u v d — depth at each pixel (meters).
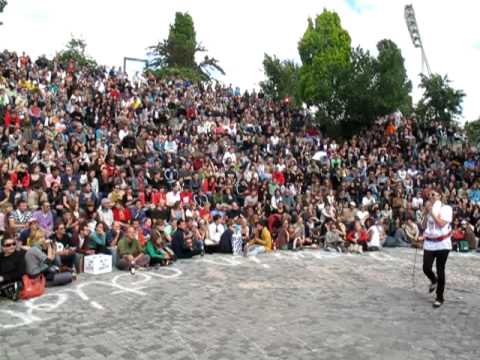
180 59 60.62
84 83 28.27
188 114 28.33
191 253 14.89
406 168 28.14
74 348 7.19
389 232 19.70
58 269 11.16
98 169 17.62
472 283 12.65
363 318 8.95
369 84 34.22
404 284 12.05
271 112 33.94
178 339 7.66
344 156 28.53
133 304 9.59
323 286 11.62
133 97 28.28
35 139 18.80
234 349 7.30
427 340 7.84
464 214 21.64
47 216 13.95
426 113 37.31
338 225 17.83
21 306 9.27
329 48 44.88
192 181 20.22
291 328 8.32
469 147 33.06
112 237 13.71
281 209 18.52
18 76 25.81
